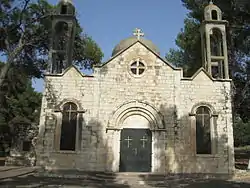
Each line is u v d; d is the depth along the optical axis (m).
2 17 24.67
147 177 21.03
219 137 23.06
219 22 26.08
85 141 22.55
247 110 33.91
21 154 36.25
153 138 22.86
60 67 27.25
